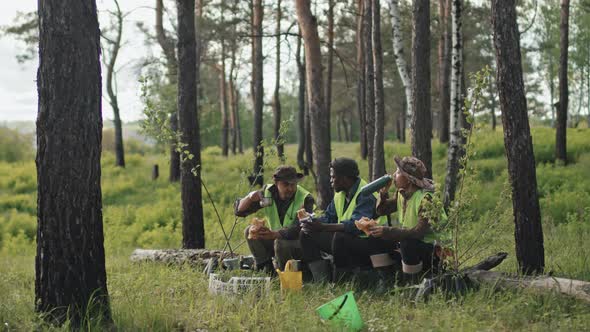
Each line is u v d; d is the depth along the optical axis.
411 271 6.71
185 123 11.41
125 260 10.62
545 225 15.03
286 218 7.66
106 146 62.81
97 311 5.51
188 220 11.45
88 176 5.50
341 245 7.14
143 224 20.55
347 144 47.16
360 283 7.18
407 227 6.75
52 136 5.41
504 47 7.43
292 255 7.56
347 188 7.32
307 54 15.48
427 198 6.61
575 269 7.89
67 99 5.41
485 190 20.30
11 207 27.52
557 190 20.38
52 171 5.43
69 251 5.44
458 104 13.51
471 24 28.61
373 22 15.36
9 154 48.22
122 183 29.34
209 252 9.56
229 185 25.50
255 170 25.83
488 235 7.23
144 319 5.57
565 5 24.83
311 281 7.45
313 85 15.45
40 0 5.45
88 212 5.52
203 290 7.03
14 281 8.69
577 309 5.69
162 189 27.70
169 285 7.36
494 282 6.41
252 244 7.80
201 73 47.50
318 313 5.59
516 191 7.47
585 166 23.80
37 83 5.48
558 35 42.41
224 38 27.19
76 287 5.46
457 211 6.37
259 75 27.20
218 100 49.50
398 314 5.67
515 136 7.44
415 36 12.11
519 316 5.57
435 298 5.93
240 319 5.56
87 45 5.48
